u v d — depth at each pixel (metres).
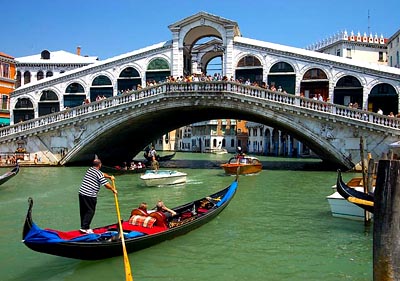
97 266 8.28
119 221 8.34
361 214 12.20
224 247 9.67
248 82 26.08
